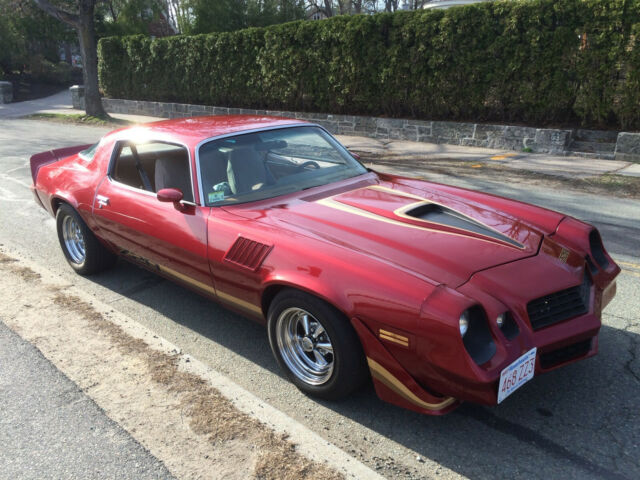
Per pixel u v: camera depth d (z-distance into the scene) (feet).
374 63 46.32
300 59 52.06
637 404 9.51
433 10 41.52
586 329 8.81
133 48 71.00
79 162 16.20
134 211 13.12
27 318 13.34
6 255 17.90
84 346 12.01
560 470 8.02
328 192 12.23
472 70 40.60
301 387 10.12
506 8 37.68
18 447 8.92
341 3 123.24
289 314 9.88
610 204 23.43
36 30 100.42
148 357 11.47
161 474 8.19
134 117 69.41
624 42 33.65
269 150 13.06
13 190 27.53
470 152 38.65
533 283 8.71
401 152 39.50
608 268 10.44
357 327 8.59
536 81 37.93
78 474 8.28
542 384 10.18
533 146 37.93
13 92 96.32
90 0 62.23
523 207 11.65
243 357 11.62
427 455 8.44
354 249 9.32
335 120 50.49
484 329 8.01
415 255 9.11
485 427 9.05
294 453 8.48
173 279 13.00
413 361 8.21
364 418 9.41
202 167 12.08
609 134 36.29
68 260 16.63
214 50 60.90
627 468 8.02
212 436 8.95
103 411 9.74
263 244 10.13
